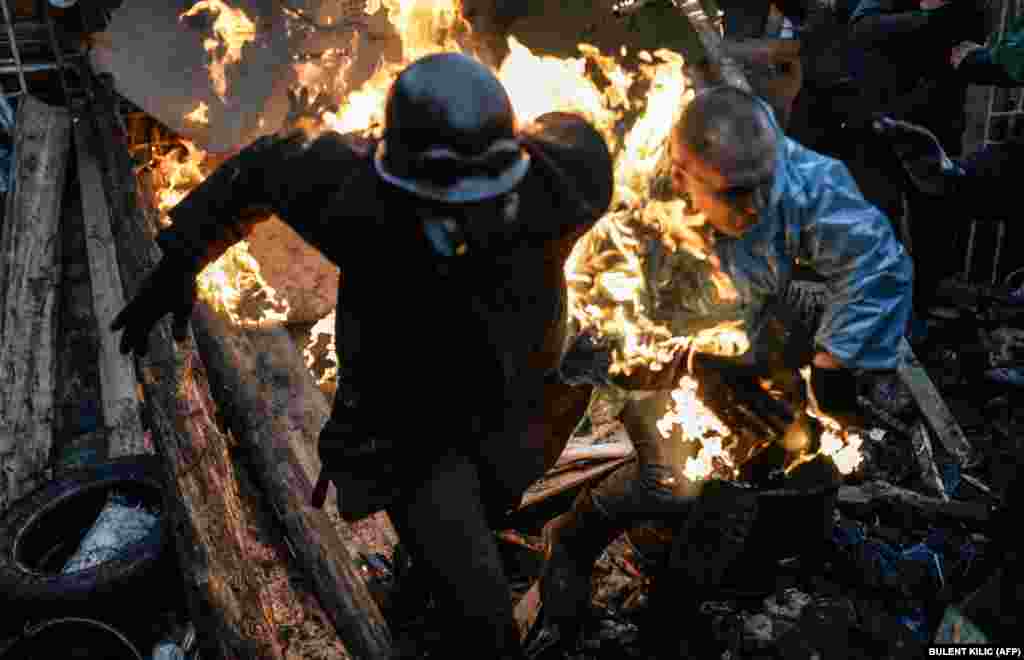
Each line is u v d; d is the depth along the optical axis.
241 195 1.99
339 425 2.18
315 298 4.16
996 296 4.50
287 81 4.92
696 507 2.66
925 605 3.00
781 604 2.98
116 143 4.58
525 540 3.20
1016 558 1.87
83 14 5.19
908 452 3.66
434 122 1.65
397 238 1.79
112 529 3.16
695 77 4.23
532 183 1.83
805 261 2.35
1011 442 3.68
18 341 4.01
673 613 2.85
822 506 2.82
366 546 3.14
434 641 2.82
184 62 4.93
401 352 2.00
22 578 2.94
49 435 3.65
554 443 2.47
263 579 2.98
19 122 5.07
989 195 4.04
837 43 4.08
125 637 2.90
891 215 4.20
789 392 2.56
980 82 3.84
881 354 2.33
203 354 3.71
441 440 2.17
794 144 2.29
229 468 3.07
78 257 4.62
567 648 2.84
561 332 2.21
